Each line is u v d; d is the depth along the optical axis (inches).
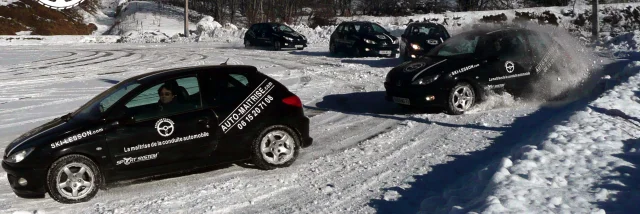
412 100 415.8
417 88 412.8
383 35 900.6
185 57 1003.3
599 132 286.5
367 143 342.0
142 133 261.0
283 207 237.6
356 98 520.7
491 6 2096.5
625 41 888.3
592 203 190.5
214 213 232.8
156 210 237.8
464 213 190.2
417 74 418.0
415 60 452.4
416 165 287.7
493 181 219.3
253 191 259.1
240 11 2293.3
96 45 1446.9
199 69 282.4
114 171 258.1
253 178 277.9
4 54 1146.0
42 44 1509.6
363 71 709.3
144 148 261.7
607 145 261.6
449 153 306.7
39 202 253.8
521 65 435.5
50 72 794.2
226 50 1155.9
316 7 2053.4
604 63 681.0
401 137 353.7
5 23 1860.2
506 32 450.6
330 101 510.6
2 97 569.6
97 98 280.1
